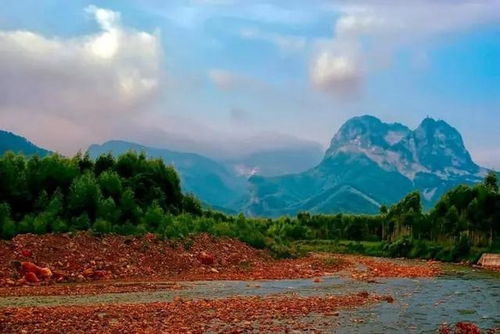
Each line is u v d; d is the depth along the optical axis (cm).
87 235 4400
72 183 5306
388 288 3838
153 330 2070
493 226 7488
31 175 5297
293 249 6931
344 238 10625
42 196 5044
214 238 5453
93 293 3183
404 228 9062
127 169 6544
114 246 4384
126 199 5434
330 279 4384
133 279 3947
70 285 3512
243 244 5797
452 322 2489
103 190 5584
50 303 2772
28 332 1975
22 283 3434
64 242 4166
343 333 2156
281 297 3206
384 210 11006
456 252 7225
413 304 3050
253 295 3288
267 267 5072
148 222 5347
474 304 3100
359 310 2761
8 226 4175
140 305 2714
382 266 5856
